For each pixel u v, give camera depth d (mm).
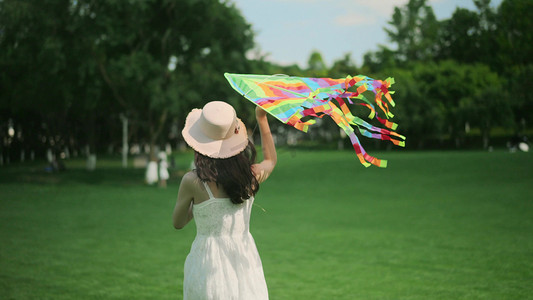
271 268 7953
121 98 27906
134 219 13664
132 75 24969
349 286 6770
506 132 65438
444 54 83500
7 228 11969
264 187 23109
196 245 2941
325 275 7430
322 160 37781
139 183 26047
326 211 15055
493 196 17109
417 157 36344
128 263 8328
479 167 27141
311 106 2598
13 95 30297
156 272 7695
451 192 18922
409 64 74062
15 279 7172
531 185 19812
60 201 18062
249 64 29375
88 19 24891
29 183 25391
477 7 76750
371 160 2383
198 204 2904
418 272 7473
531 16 69875
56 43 24641
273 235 11039
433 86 60750
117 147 62938
